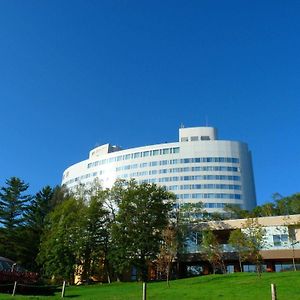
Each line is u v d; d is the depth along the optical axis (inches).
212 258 2632.9
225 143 6648.6
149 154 6796.3
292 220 2768.2
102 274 2856.8
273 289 921.5
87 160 7372.1
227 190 6387.8
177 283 1921.8
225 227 2888.8
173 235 2630.4
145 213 2620.6
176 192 6427.2
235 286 1588.3
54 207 3356.3
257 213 3772.1
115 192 2832.2
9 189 3371.1
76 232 2640.3
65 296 1540.4
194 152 6594.5
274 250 2719.0
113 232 2544.3
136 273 2751.0
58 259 2551.7
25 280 1702.8
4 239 3110.2
